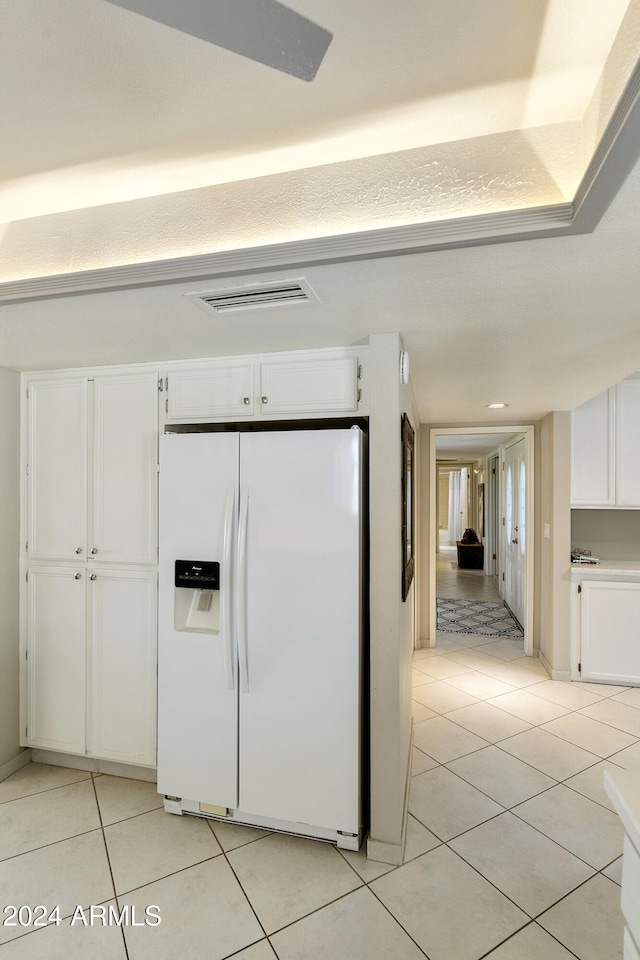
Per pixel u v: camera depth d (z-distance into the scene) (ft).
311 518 6.84
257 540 7.00
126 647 8.34
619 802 3.05
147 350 7.48
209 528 7.25
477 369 8.58
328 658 6.77
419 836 7.10
